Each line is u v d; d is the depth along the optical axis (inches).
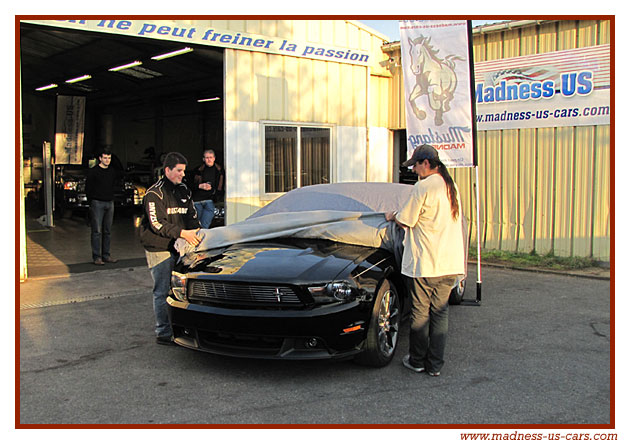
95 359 177.0
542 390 150.9
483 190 382.0
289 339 153.7
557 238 347.3
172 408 140.9
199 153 750.5
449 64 255.4
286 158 372.2
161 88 651.5
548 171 348.5
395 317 177.5
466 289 275.9
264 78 355.3
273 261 166.1
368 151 418.3
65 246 390.3
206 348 162.4
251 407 141.2
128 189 561.3
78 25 278.1
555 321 217.6
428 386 154.2
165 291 187.3
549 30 340.8
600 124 323.3
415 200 158.4
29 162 735.1
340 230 187.2
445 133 260.4
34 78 648.4
